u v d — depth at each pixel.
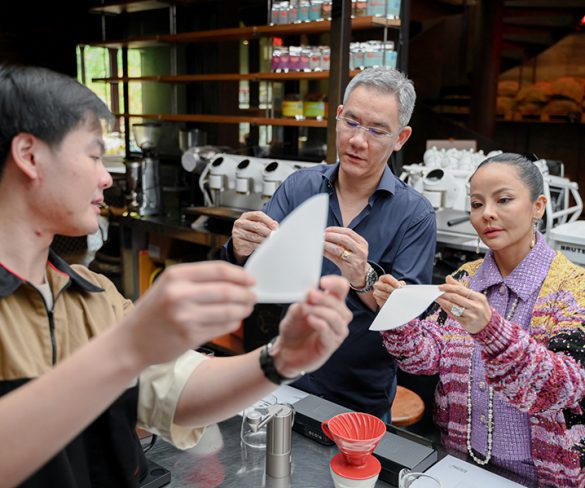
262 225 1.69
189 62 4.60
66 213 0.74
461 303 1.23
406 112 1.79
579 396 1.27
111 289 0.96
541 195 1.48
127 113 4.83
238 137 4.34
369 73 1.77
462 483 1.20
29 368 0.76
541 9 6.66
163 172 4.83
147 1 4.46
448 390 1.56
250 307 0.55
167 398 0.87
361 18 2.88
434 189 2.86
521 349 1.23
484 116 6.98
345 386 1.85
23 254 0.77
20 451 0.54
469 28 7.61
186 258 3.96
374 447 1.15
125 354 0.54
